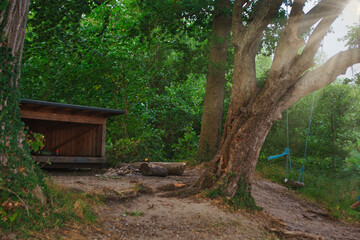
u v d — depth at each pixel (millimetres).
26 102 10078
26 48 14477
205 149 13836
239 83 7914
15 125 4785
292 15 7363
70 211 5215
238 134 7684
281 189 11812
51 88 18031
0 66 4598
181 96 24516
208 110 14102
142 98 19250
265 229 6629
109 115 12266
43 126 13672
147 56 19344
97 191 7234
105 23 16469
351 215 9555
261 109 7512
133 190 7656
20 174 4676
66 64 17688
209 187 7863
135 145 14234
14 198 4445
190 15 15133
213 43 14172
